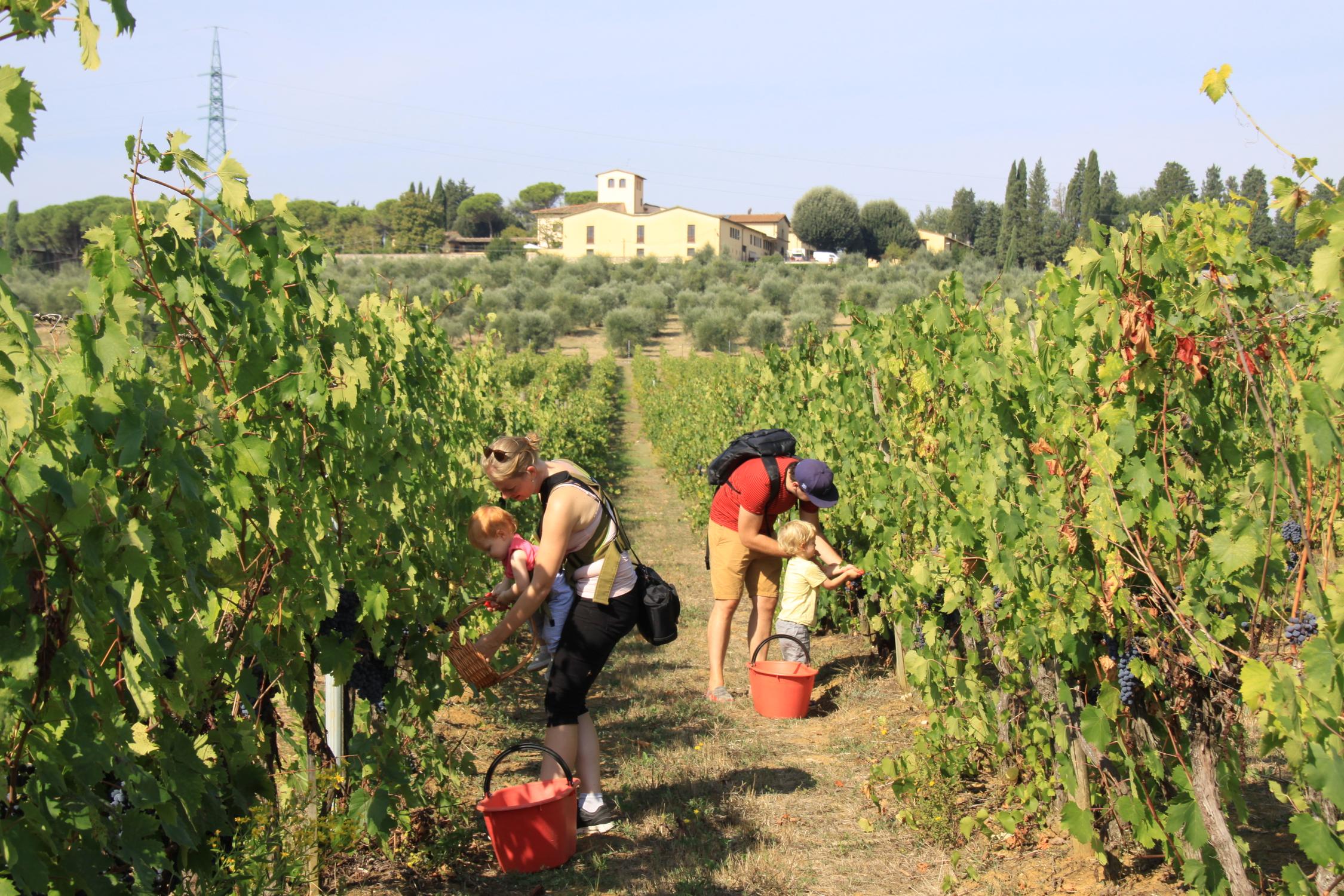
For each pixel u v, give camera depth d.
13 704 1.59
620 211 96.00
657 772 4.36
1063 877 3.29
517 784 4.24
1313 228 1.87
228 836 2.46
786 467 5.29
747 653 6.59
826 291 54.88
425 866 3.34
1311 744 1.96
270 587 2.72
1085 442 2.95
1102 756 3.19
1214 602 2.92
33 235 76.25
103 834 1.82
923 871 3.43
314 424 2.97
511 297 52.50
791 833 3.76
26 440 1.70
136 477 2.06
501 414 8.80
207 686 2.38
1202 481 3.03
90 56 1.61
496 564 5.76
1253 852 3.34
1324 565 2.46
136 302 2.21
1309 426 2.03
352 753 3.08
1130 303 2.80
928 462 4.91
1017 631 3.42
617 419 27.30
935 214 117.56
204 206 2.56
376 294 5.36
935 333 5.24
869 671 6.05
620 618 3.64
